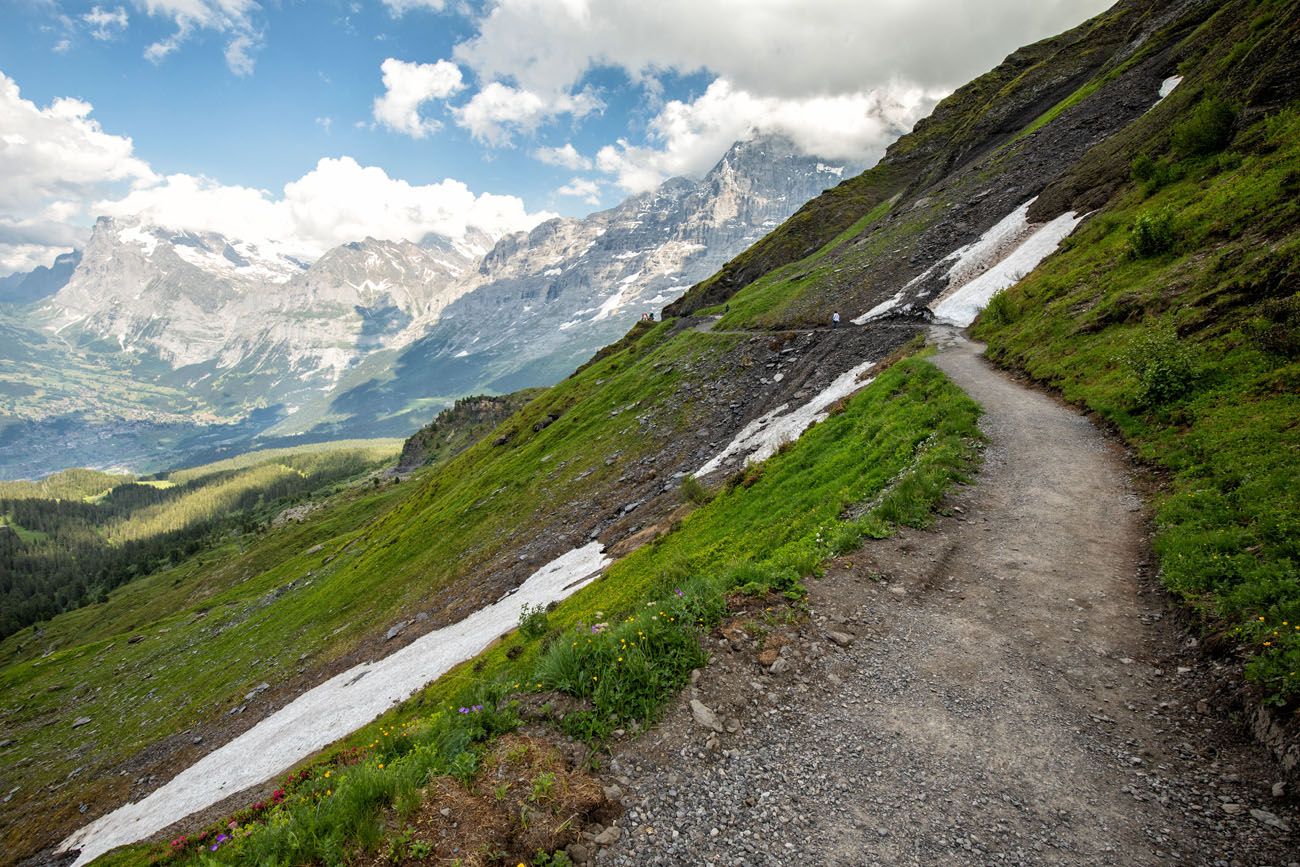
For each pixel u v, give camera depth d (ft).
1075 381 86.99
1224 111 120.47
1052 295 123.65
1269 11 136.67
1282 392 52.34
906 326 183.11
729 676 33.50
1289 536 35.06
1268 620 29.76
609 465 216.54
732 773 27.48
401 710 114.93
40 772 231.71
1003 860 22.34
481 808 24.54
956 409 80.48
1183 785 24.66
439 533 258.98
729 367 234.17
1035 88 338.54
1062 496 56.18
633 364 355.36
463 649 137.18
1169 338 68.08
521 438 364.79
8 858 175.73
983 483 61.46
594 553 155.33
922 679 33.42
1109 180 162.81
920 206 296.10
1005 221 210.38
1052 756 27.22
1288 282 62.34
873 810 25.12
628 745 29.17
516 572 178.60
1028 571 44.34
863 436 88.28
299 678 207.82
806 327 233.76
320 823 23.12
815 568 45.98
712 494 128.57
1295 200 75.56
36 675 403.54
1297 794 22.44
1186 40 228.63
